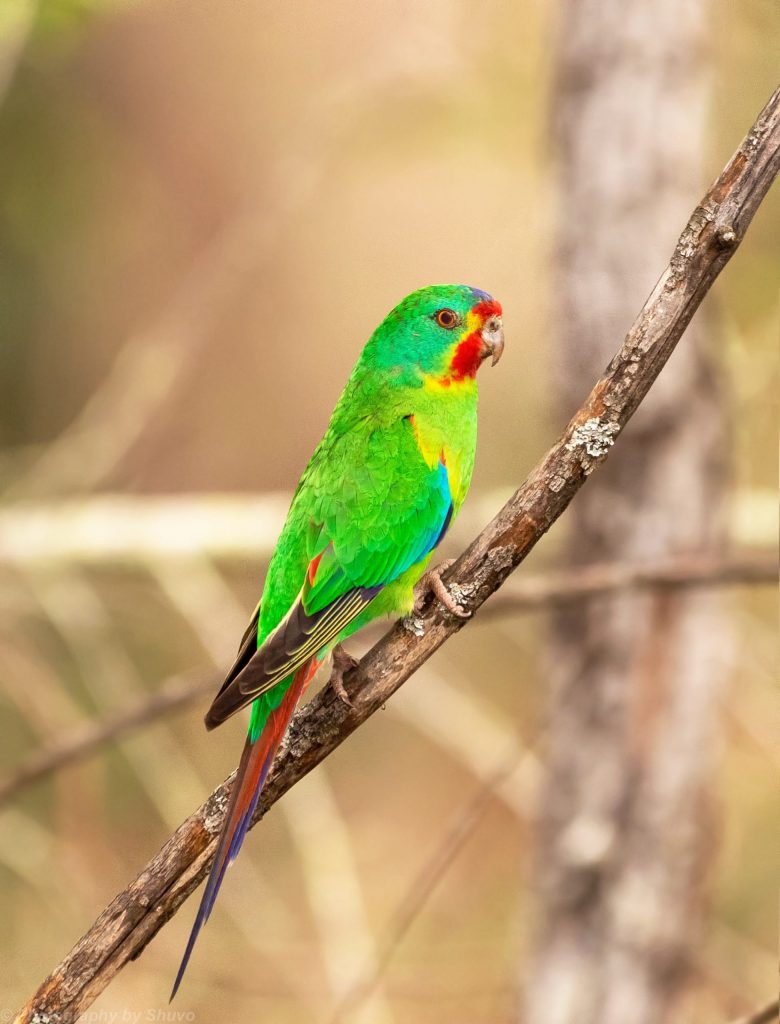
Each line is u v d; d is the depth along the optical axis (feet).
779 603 37.96
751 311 39.86
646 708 34.91
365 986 28.35
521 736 32.53
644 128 34.32
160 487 64.59
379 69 41.04
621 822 35.06
